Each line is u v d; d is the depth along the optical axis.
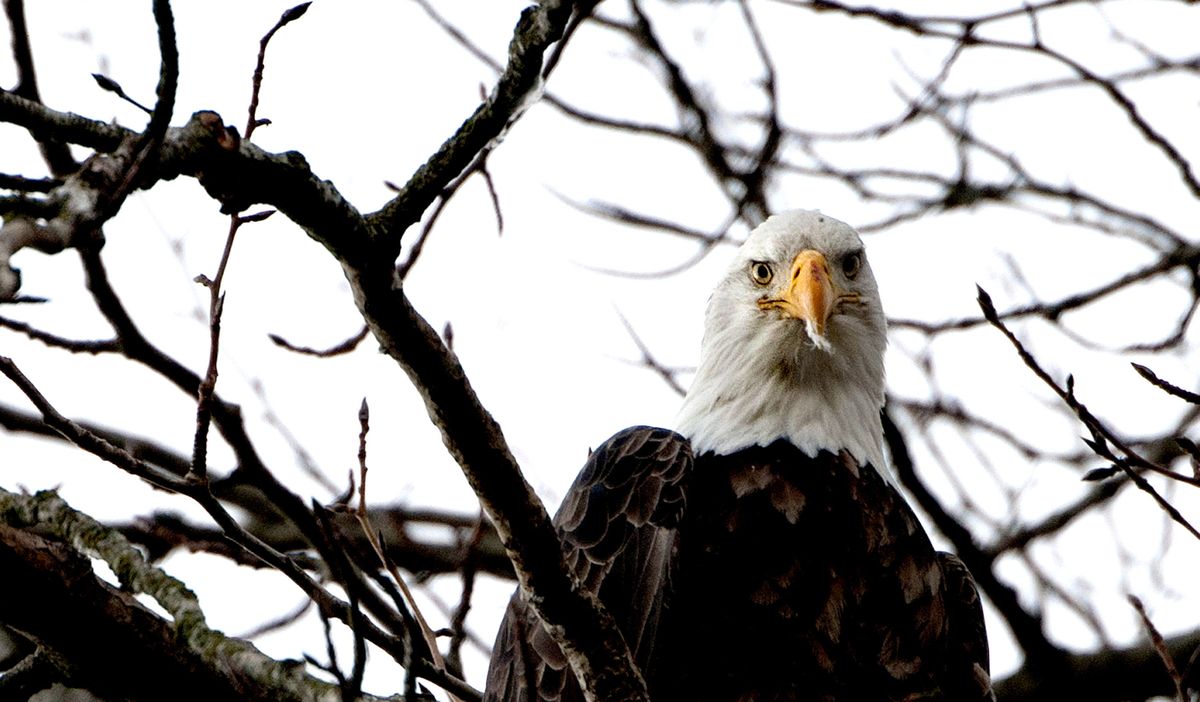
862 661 10.14
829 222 12.02
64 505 8.68
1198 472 8.86
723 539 10.37
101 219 5.65
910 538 10.83
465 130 7.05
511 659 9.75
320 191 6.73
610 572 9.95
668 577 9.88
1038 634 14.95
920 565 10.67
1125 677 14.95
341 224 6.81
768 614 10.12
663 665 9.93
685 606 10.11
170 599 8.48
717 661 9.98
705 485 10.72
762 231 12.07
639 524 10.06
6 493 8.70
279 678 8.43
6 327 8.30
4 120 6.12
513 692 9.62
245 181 6.57
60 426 8.00
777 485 10.70
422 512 16.45
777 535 10.45
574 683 9.37
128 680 8.37
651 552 9.94
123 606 8.31
